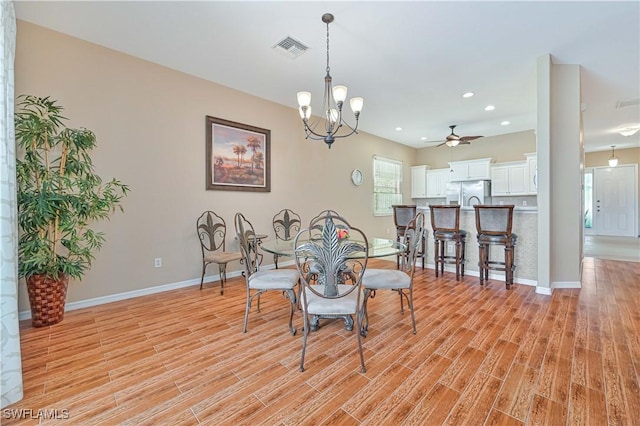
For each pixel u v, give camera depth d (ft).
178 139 11.79
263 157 14.79
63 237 8.64
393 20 8.54
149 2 7.77
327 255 6.39
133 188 10.62
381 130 21.26
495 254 13.25
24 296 8.56
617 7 8.02
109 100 10.08
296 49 10.16
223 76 12.30
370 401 5.07
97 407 4.93
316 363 6.30
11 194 5.21
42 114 8.18
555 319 8.51
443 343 7.13
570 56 10.82
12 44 5.56
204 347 7.00
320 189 18.04
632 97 14.90
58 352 6.72
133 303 10.04
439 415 4.72
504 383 5.52
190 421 4.63
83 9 8.05
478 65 11.41
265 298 10.65
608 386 5.37
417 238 7.98
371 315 8.97
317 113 17.21
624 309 9.23
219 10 8.11
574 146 11.42
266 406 4.97
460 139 17.80
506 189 21.67
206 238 12.67
